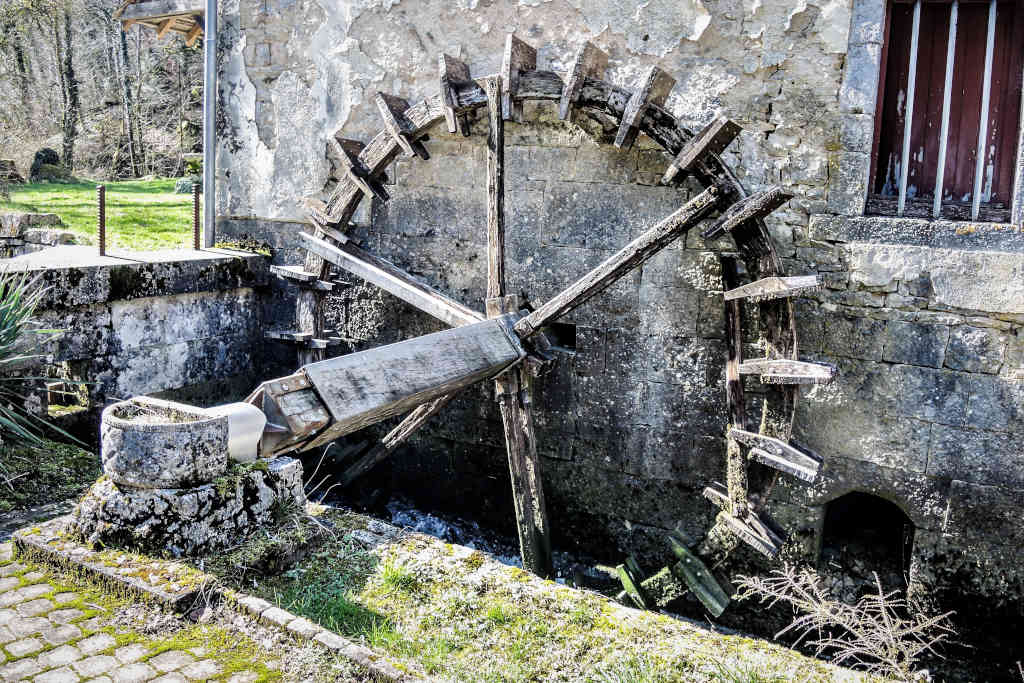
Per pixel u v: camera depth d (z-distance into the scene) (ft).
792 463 15.10
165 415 11.16
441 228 19.66
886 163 16.43
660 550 18.04
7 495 13.12
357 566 11.35
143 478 10.29
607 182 17.63
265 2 21.01
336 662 8.71
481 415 19.61
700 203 15.37
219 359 20.67
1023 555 15.10
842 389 16.12
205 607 9.57
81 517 10.71
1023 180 14.85
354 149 18.95
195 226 21.59
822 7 15.55
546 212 18.31
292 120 21.06
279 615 9.32
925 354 15.43
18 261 17.79
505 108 16.70
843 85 15.64
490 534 19.88
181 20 26.84
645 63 17.03
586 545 18.89
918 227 15.49
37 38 64.59
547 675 9.43
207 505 10.47
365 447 20.24
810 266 16.19
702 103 16.66
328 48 20.36
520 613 10.61
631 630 10.41
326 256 19.07
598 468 18.44
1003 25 15.60
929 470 15.61
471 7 18.57
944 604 15.78
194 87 63.36
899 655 15.53
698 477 17.48
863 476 16.14
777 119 16.14
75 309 17.13
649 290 17.46
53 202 41.24
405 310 20.18
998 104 15.70
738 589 17.16
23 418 14.89
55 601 9.69
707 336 17.07
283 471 11.59
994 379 14.99
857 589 16.69
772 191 14.70
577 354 18.30
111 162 61.16
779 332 15.52
